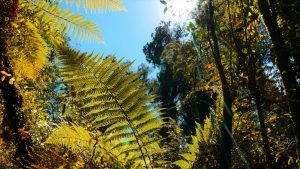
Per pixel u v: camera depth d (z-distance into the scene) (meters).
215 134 2.93
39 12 3.73
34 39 3.59
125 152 1.44
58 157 1.48
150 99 1.42
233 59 4.28
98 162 1.47
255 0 4.61
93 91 1.38
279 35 4.34
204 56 5.66
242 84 4.12
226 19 4.43
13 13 3.31
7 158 3.01
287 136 5.24
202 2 4.26
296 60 5.29
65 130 1.55
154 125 1.43
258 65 4.37
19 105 3.46
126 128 1.42
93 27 3.89
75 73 1.37
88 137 1.50
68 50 1.39
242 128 4.99
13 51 3.46
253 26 4.36
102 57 1.40
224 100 3.55
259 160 4.82
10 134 3.18
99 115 1.39
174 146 2.43
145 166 1.49
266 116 5.18
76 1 3.53
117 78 1.39
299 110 4.09
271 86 4.70
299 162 4.14
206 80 6.19
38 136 3.32
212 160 2.63
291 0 5.03
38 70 3.75
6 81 3.40
